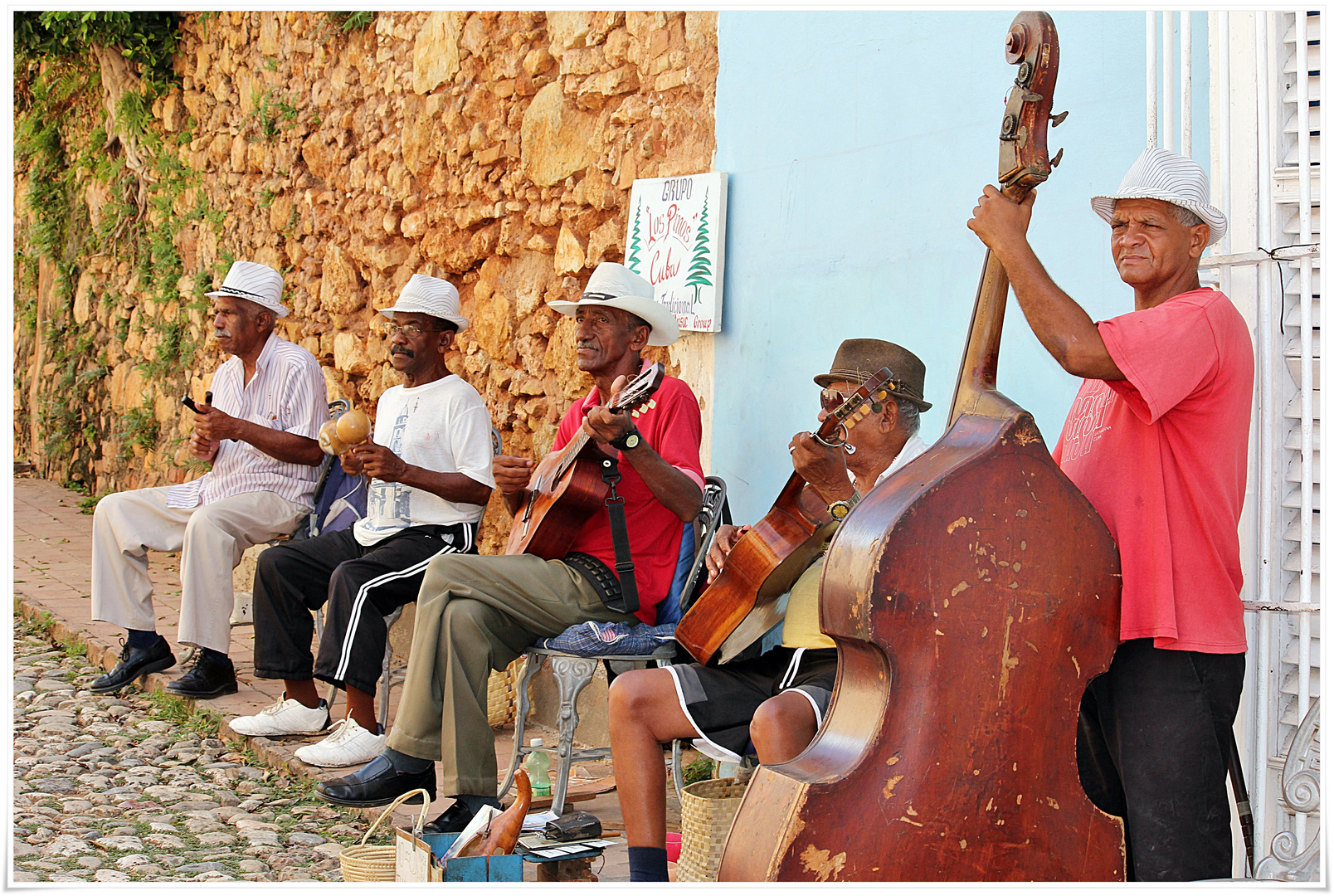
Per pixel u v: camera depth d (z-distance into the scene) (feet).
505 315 18.53
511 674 16.02
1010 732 6.88
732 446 14.46
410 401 14.84
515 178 18.26
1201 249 7.66
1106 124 10.53
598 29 16.66
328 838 11.82
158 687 16.90
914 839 6.77
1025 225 7.25
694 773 13.76
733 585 9.84
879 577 6.70
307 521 17.11
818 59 13.41
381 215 22.20
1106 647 7.09
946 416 11.83
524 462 12.55
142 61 32.50
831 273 13.17
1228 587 7.47
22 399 43.42
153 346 32.83
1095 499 7.70
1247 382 7.41
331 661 13.53
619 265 12.75
